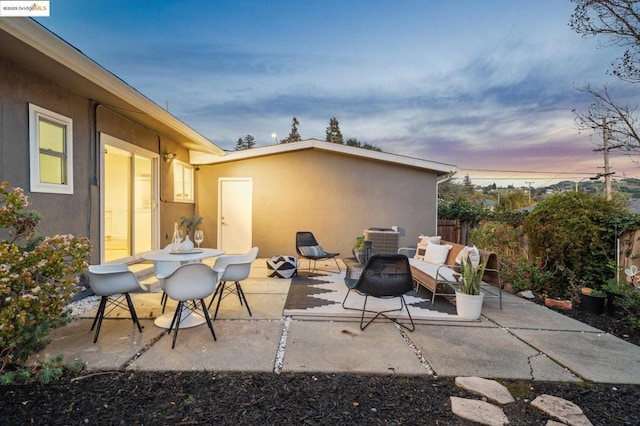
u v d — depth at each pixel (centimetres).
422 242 628
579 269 524
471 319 388
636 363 288
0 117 350
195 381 246
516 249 645
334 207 873
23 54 341
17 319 228
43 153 414
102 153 518
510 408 221
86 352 290
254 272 673
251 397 227
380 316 398
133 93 473
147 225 693
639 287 419
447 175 905
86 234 484
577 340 338
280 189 880
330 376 257
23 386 234
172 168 768
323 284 566
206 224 905
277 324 367
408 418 208
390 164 865
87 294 469
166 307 420
